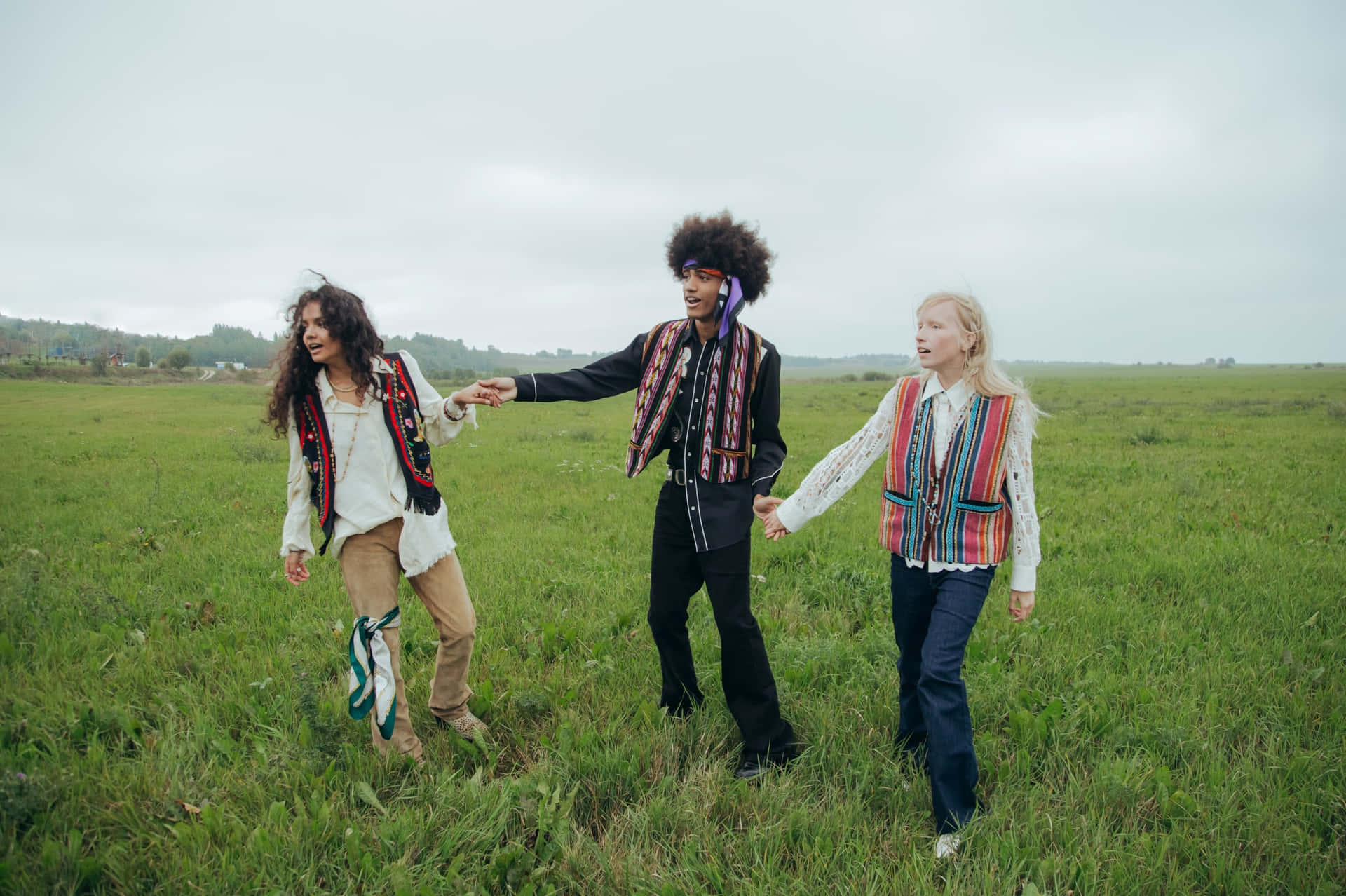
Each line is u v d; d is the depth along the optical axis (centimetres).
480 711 312
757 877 217
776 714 284
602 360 305
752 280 280
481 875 218
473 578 505
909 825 246
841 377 11638
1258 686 329
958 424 243
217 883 208
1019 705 317
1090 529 668
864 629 411
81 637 373
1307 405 2716
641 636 398
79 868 207
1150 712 307
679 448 283
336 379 269
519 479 988
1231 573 515
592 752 278
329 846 228
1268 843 229
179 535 634
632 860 222
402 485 270
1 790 225
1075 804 251
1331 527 647
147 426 1923
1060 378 9612
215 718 301
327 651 373
